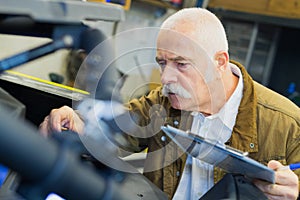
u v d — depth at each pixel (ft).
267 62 7.56
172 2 5.31
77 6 1.50
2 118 0.89
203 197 2.10
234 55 7.70
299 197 2.60
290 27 6.96
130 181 2.04
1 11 1.26
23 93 2.49
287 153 3.15
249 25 7.45
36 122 2.40
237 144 3.00
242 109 3.07
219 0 7.25
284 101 3.38
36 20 1.39
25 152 0.89
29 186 0.98
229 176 2.18
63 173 0.94
